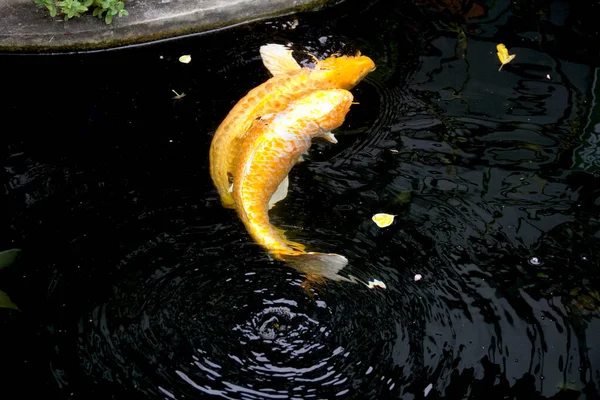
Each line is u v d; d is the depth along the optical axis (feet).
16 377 6.33
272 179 6.84
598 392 6.20
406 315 6.64
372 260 6.94
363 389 6.30
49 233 7.14
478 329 6.55
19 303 6.72
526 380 6.28
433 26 8.71
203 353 6.48
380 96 8.06
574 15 8.75
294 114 6.96
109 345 6.51
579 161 7.49
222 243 7.07
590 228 7.06
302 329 6.61
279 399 6.27
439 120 7.85
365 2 8.99
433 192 7.33
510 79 8.15
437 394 6.24
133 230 7.15
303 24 8.85
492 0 8.93
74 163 7.63
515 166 7.47
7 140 7.82
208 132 7.86
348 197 7.32
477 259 6.92
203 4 8.70
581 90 8.04
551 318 6.57
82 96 8.21
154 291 6.80
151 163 7.62
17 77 8.41
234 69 8.43
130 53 8.64
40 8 8.53
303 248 6.79
